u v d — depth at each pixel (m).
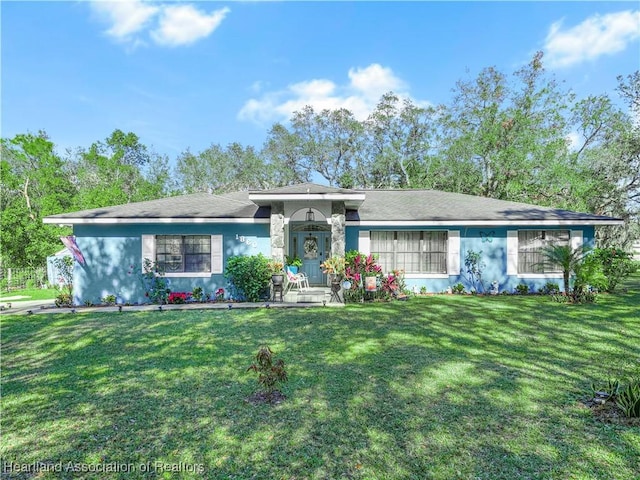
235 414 4.34
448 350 6.75
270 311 10.73
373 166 36.31
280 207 12.80
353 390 4.99
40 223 25.45
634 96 22.09
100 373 5.80
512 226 14.08
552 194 24.45
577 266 11.88
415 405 4.52
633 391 4.29
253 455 3.51
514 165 25.22
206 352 6.81
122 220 12.63
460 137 28.95
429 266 14.51
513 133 25.78
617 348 6.75
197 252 13.44
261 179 42.91
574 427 3.94
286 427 4.02
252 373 5.70
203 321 9.47
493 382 5.22
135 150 41.25
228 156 44.94
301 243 15.61
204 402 4.68
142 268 13.03
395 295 12.74
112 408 4.55
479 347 6.93
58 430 4.04
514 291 14.09
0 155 32.28
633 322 8.79
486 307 11.02
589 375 5.46
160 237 13.34
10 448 3.70
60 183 30.41
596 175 23.45
